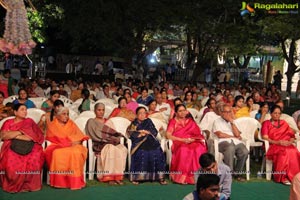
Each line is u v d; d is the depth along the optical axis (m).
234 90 16.22
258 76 31.08
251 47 23.53
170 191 7.16
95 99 12.79
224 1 21.20
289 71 24.41
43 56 26.75
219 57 30.83
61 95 11.56
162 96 11.41
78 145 7.28
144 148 7.57
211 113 8.91
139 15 18.92
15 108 7.05
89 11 18.20
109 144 7.54
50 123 7.43
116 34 18.86
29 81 14.02
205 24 20.73
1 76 12.45
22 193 6.77
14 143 6.83
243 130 8.96
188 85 16.66
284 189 7.59
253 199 6.96
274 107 8.34
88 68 27.14
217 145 7.95
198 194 4.05
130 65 22.31
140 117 7.82
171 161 7.73
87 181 7.48
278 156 7.93
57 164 6.99
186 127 8.00
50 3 17.41
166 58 39.38
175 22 19.61
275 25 21.41
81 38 19.73
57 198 6.59
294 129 9.05
